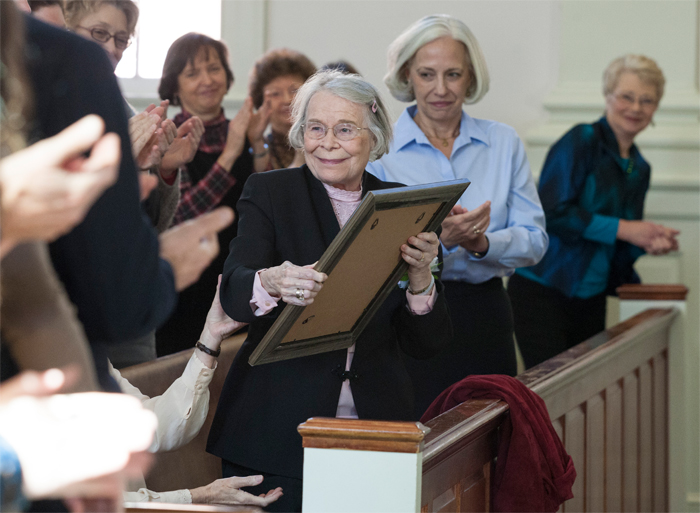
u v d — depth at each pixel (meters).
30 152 0.91
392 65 4.26
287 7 7.12
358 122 2.76
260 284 2.47
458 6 7.10
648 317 5.52
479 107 7.16
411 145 4.24
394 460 2.13
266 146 5.08
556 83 7.07
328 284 2.43
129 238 1.27
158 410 2.80
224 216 1.45
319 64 7.13
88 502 1.12
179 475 3.23
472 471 2.92
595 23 6.98
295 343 2.56
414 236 2.69
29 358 1.15
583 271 5.57
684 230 7.01
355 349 2.79
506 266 4.12
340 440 2.14
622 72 5.70
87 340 1.31
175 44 5.00
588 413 4.35
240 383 2.75
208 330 2.82
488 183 4.27
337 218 2.86
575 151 5.54
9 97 1.05
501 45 7.09
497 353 4.11
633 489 5.26
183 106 5.04
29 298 1.15
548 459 3.09
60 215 0.91
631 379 5.18
